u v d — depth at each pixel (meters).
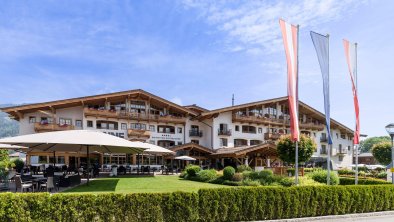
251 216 10.93
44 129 35.16
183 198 9.92
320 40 15.91
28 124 36.16
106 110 39.12
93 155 38.75
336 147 55.28
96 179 23.83
